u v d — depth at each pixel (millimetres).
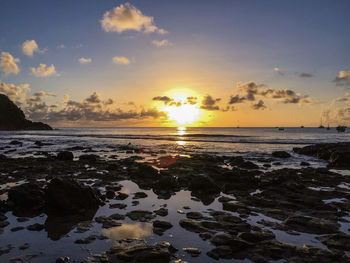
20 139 68438
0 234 7594
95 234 7574
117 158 28922
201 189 13914
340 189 14086
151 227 8156
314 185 15266
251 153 35281
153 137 77438
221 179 16344
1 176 16578
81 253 6320
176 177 17453
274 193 13078
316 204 10930
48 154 31828
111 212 9805
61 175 17422
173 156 28531
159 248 6406
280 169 21359
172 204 11039
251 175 17469
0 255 6215
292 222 8617
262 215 9617
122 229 7973
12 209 10008
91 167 21391
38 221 8797
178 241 7098
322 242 7184
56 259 6000
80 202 10117
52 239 7219
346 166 23875
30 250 6508
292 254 6391
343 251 6637
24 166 20938
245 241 6887
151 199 11875
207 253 6355
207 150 39281
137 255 6066
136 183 15453
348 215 9758
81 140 64188
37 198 10547
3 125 171875
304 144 52312
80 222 8648
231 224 8367
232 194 13125
